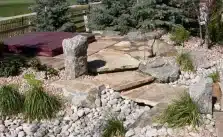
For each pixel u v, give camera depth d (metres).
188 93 6.34
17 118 6.68
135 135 5.71
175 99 6.58
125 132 5.98
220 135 5.21
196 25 12.24
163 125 5.79
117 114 6.81
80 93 7.12
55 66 8.53
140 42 10.55
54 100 6.96
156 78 8.15
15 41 10.25
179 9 11.70
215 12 10.96
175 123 5.72
